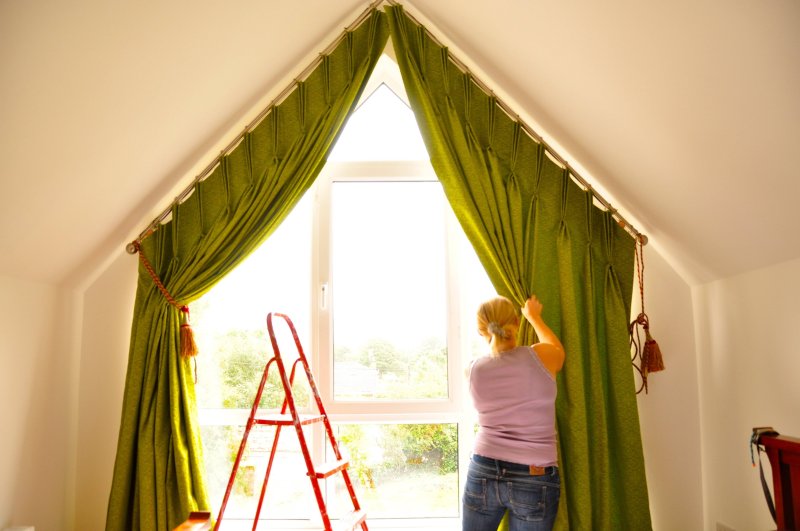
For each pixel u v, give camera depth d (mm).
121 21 2143
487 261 3223
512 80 3166
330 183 3635
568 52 2533
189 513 2955
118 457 3037
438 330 3566
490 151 3287
